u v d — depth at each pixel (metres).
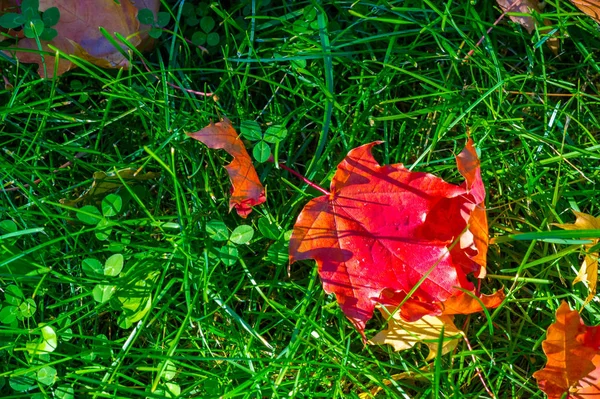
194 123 0.66
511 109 0.67
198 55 0.68
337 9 0.69
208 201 0.66
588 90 0.68
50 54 0.65
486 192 0.66
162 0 0.66
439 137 0.66
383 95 0.68
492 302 0.62
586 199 0.66
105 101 0.68
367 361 0.64
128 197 0.66
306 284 0.66
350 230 0.62
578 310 0.64
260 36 0.68
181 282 0.65
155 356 0.62
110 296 0.63
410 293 0.61
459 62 0.67
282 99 0.69
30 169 0.66
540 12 0.67
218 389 0.64
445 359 0.65
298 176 0.64
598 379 0.61
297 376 0.63
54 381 0.63
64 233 0.66
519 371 0.65
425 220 0.62
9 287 0.63
